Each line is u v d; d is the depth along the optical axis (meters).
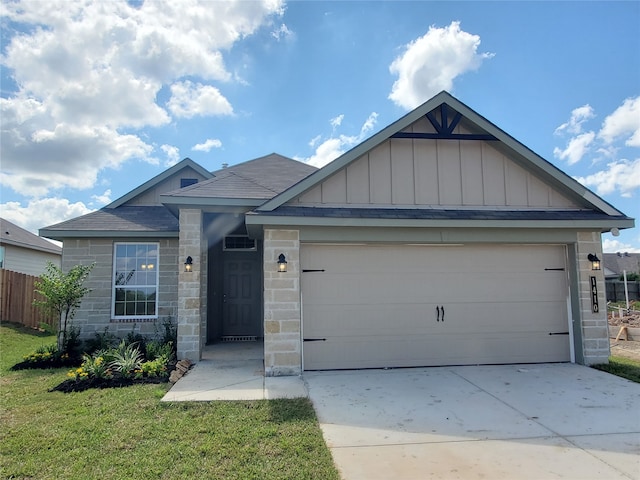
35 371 7.66
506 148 8.09
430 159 8.04
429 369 7.47
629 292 24.53
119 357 7.40
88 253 10.28
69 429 4.64
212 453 4.03
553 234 7.95
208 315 11.01
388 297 7.71
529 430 4.63
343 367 7.50
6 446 4.20
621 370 7.34
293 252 7.38
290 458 3.94
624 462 3.85
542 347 7.93
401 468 3.75
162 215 11.27
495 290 7.94
